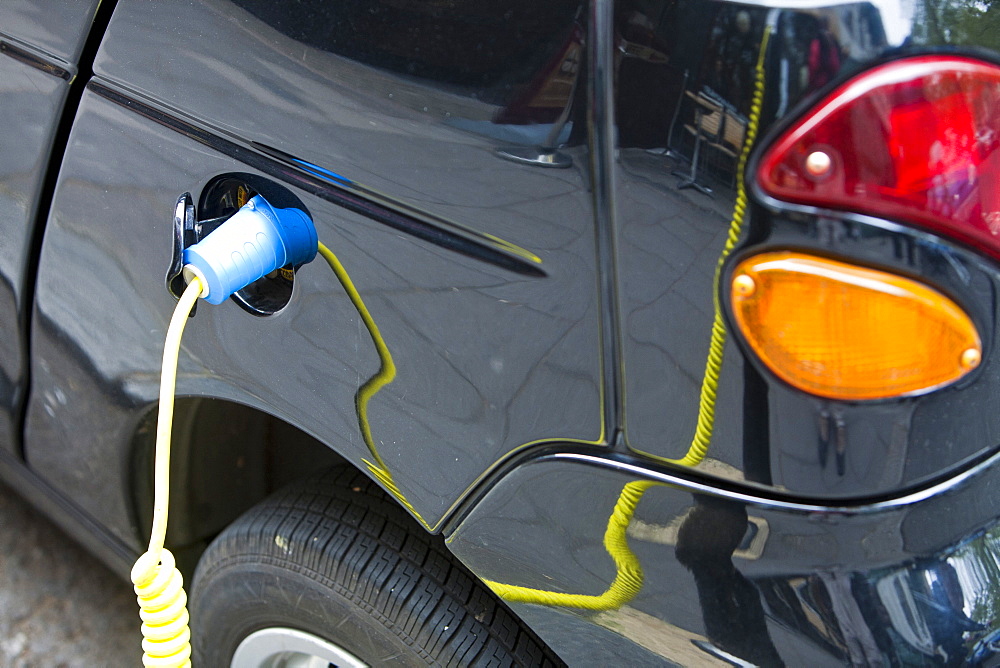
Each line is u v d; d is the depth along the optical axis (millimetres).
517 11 750
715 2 672
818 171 675
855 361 714
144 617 972
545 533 895
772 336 723
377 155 863
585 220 765
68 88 1095
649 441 807
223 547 1246
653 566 842
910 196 676
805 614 791
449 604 1092
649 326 767
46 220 1188
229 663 1312
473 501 940
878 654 780
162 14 970
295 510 1195
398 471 979
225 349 1061
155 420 1226
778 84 665
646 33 696
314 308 964
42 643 1757
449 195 833
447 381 900
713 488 797
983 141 684
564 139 751
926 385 722
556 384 834
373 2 825
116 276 1136
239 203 1025
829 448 743
